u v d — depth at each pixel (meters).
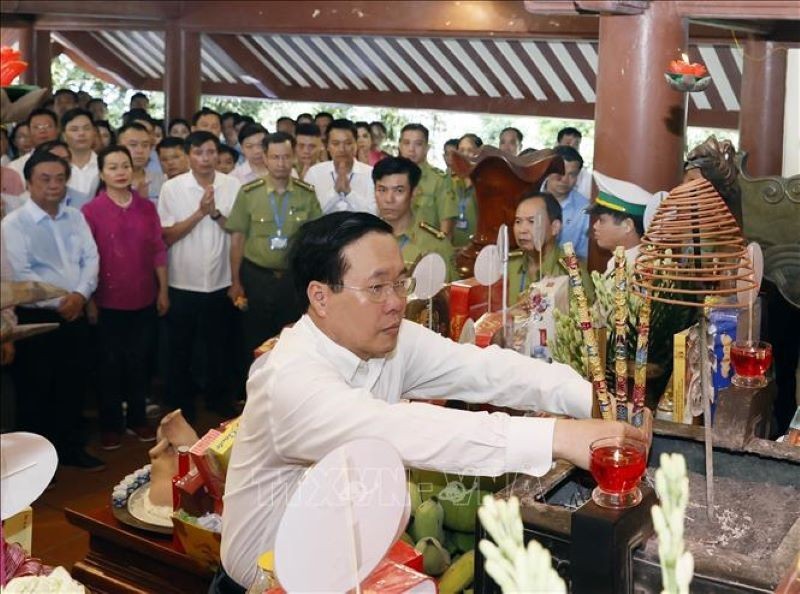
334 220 1.71
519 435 1.55
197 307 4.85
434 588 1.35
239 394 5.19
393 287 1.70
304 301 1.75
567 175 4.09
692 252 2.04
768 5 2.73
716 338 2.12
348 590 1.23
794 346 2.95
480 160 2.83
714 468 1.73
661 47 2.90
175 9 7.99
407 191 3.51
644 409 1.71
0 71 1.05
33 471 1.25
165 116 8.20
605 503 1.38
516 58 7.28
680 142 2.98
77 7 7.38
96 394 4.75
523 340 2.36
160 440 2.29
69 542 3.51
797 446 1.70
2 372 4.20
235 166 6.04
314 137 5.60
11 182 3.88
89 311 4.41
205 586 2.09
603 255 2.92
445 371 1.93
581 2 2.85
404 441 1.57
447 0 6.90
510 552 0.89
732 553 1.37
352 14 7.25
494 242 2.89
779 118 3.68
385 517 1.25
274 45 8.34
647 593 1.39
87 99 7.37
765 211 2.96
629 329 2.00
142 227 4.45
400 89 8.11
